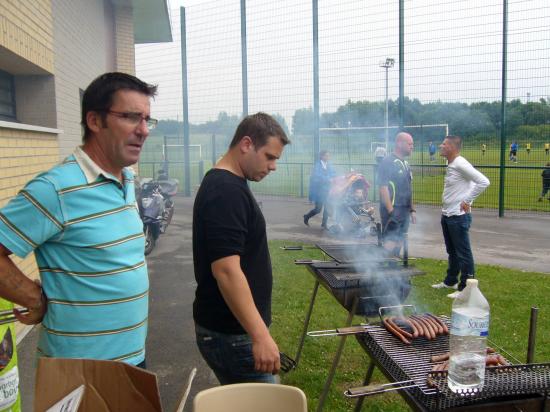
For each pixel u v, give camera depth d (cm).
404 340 214
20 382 317
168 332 420
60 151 588
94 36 862
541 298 505
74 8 695
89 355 170
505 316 449
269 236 857
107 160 174
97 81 170
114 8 1090
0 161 369
